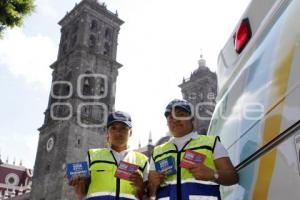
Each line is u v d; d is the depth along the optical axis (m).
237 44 3.49
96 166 4.12
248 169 2.81
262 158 2.56
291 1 2.64
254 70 3.02
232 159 3.23
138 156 4.27
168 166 3.41
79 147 54.19
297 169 2.12
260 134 2.65
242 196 2.85
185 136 3.60
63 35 67.31
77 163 4.09
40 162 57.41
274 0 2.91
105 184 3.98
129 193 3.97
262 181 2.51
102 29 65.06
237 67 3.53
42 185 54.84
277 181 2.31
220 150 3.27
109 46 64.94
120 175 3.86
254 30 3.22
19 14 12.57
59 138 55.31
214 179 3.04
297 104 2.22
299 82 2.24
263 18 3.06
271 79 2.62
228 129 3.47
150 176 3.58
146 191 3.92
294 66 2.33
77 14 65.12
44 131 59.50
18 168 97.44
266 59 2.81
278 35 2.68
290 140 2.24
